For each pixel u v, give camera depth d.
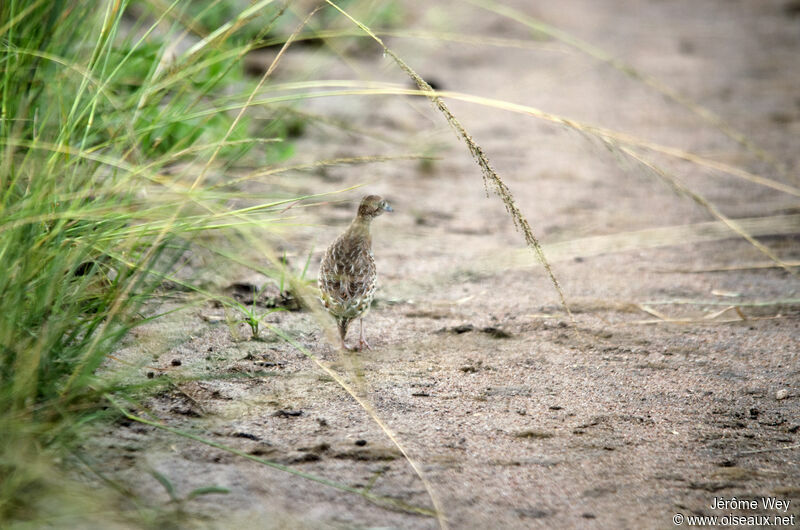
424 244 12.79
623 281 11.73
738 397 8.52
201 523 6.05
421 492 6.66
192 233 9.06
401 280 11.46
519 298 11.05
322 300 9.39
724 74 24.42
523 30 28.36
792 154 17.59
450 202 14.77
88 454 6.71
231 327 9.14
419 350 9.41
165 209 8.12
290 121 15.38
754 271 12.24
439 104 7.59
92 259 7.91
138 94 8.71
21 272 6.92
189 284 9.23
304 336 9.53
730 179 16.16
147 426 7.26
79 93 7.77
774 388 8.73
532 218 14.14
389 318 10.29
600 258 12.60
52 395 6.88
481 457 7.22
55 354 7.11
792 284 11.77
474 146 7.45
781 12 33.75
